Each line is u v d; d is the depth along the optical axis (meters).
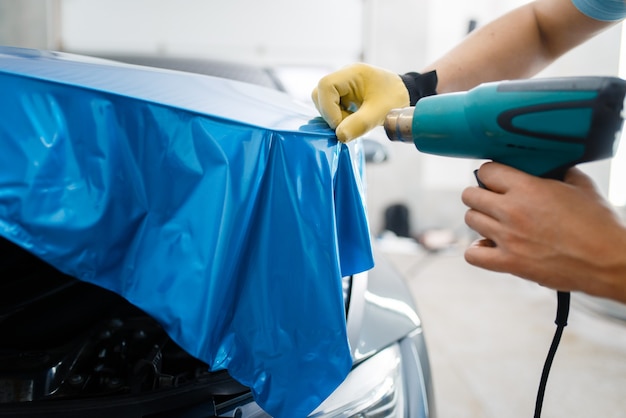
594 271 0.38
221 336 0.40
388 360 0.65
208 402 0.50
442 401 1.26
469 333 1.68
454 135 0.41
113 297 0.57
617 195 1.55
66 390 0.48
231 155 0.37
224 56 2.78
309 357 0.41
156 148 0.38
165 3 2.71
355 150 0.55
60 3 2.71
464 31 2.82
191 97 0.46
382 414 0.59
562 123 0.36
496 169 0.42
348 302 0.67
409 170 3.02
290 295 0.40
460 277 2.33
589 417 1.22
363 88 0.52
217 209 0.36
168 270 0.37
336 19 2.76
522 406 1.26
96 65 0.53
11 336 0.49
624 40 1.71
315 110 0.62
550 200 0.38
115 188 0.37
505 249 0.41
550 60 0.73
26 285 0.54
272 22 2.74
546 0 0.67
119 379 0.51
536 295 2.10
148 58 1.42
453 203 3.07
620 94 0.34
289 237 0.39
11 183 0.35
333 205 0.41
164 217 0.37
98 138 0.37
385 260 0.96
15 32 2.73
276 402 0.40
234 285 0.39
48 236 0.35
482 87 0.40
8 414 0.44
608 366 1.48
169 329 0.36
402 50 2.83
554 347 0.50
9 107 0.36
